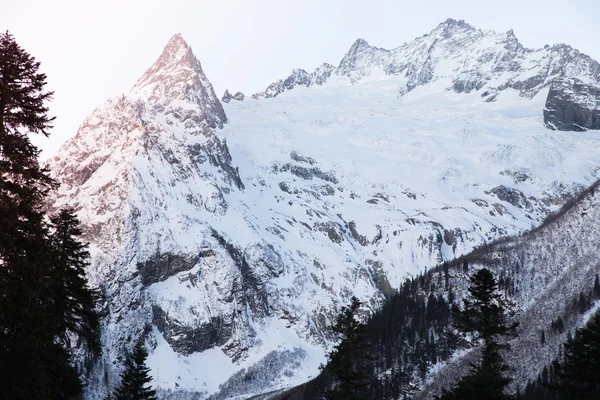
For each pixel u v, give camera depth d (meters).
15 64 38.91
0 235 37.66
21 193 38.84
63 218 55.09
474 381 55.84
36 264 38.91
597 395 57.53
